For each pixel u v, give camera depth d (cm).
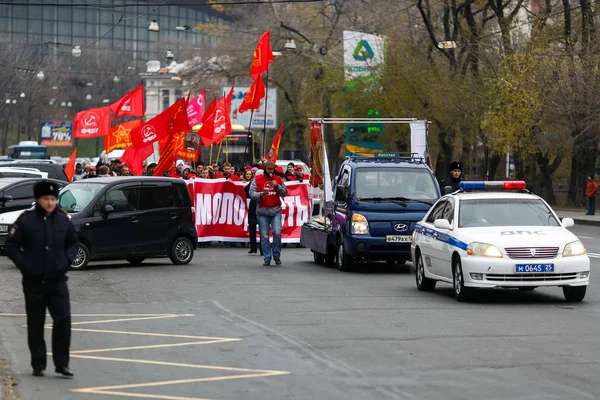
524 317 1742
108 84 13300
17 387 1148
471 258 1923
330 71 8119
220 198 3694
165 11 16512
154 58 16388
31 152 9781
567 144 6812
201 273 2611
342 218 2681
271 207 2866
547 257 1912
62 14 15762
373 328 1602
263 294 2108
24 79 11194
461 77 6875
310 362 1304
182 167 4141
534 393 1109
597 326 1630
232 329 1595
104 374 1232
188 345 1445
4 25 15438
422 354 1359
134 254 2775
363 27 8175
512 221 2058
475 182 2184
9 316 1786
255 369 1259
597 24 6269
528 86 6144
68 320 1206
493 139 6431
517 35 6606
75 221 2664
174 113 3800
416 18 7269
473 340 1478
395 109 7381
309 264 2966
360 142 7544
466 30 7062
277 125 9788
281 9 9031
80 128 4425
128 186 2784
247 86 8875
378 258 2658
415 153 3134
